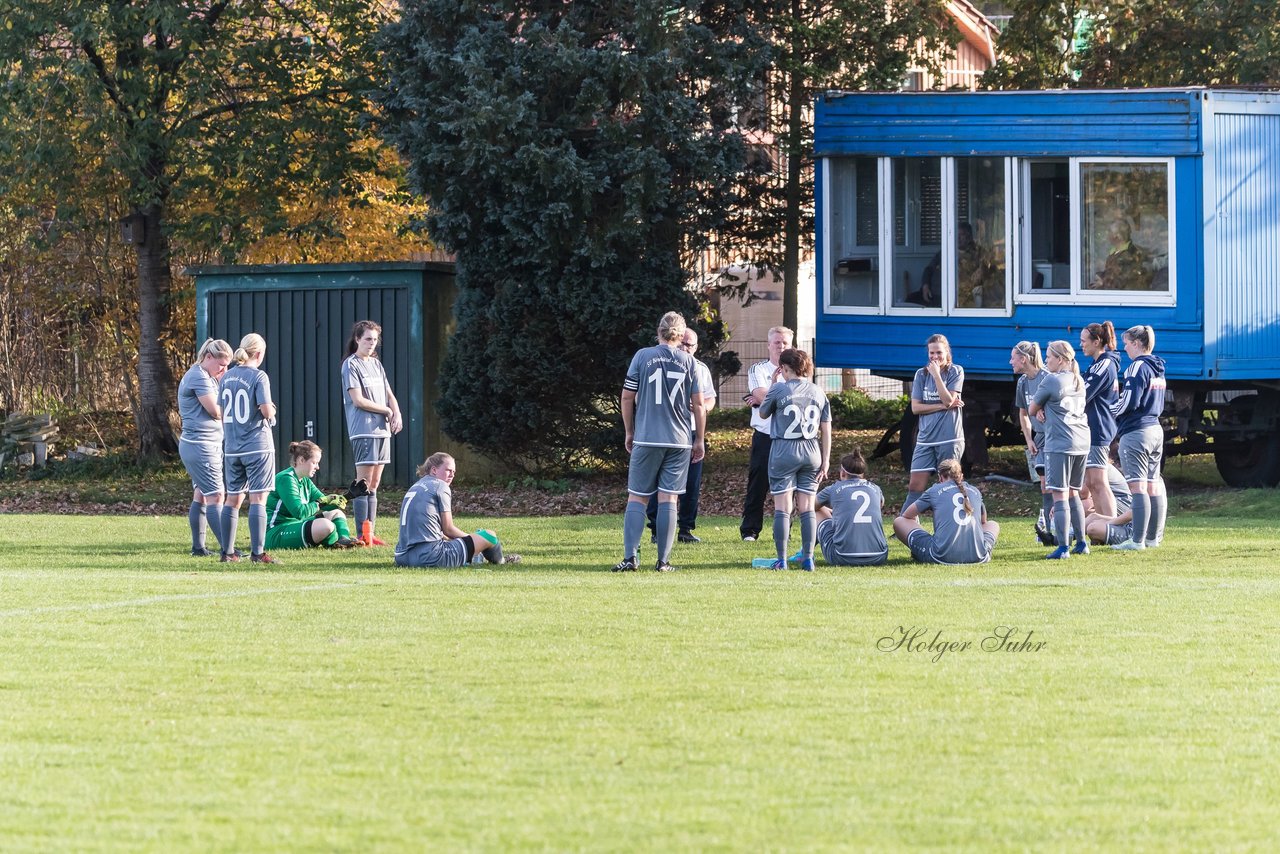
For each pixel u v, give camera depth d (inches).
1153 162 2696.9
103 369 4160.9
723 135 3026.6
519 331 2970.0
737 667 1115.3
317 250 3946.9
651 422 1700.3
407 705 1002.7
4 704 1009.5
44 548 2038.6
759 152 3388.3
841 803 784.3
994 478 2864.2
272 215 3486.7
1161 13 3496.6
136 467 3654.0
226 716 975.6
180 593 1523.1
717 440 3737.7
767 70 3206.2
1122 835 735.7
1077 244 2770.7
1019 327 2837.1
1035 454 1902.1
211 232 3474.4
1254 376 2694.4
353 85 3526.1
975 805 781.9
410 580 1628.9
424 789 811.4
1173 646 1194.0
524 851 709.9
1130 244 2726.4
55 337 4188.0
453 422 3038.9
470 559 1774.1
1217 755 875.4
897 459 3238.2
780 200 3476.9
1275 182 2716.5
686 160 2935.5
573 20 3031.5
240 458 1825.8
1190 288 2669.8
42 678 1090.1
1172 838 730.2
